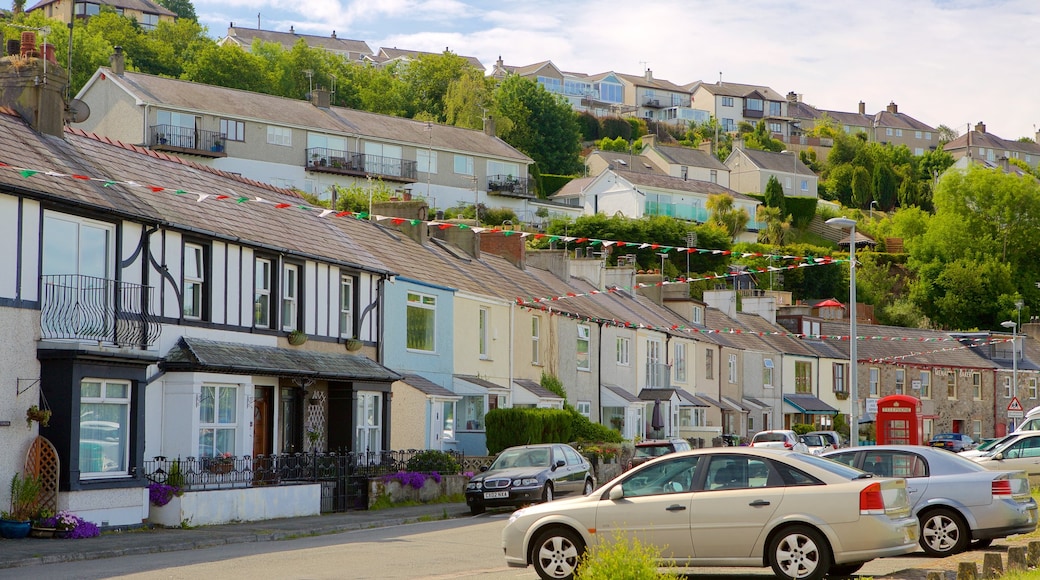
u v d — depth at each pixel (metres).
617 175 110.69
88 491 20.89
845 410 72.50
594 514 14.92
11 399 20.05
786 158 138.38
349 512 27.92
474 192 91.75
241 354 25.81
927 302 102.00
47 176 21.86
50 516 20.08
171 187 27.14
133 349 22.27
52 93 24.97
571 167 130.12
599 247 86.94
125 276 23.08
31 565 17.06
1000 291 100.88
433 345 36.62
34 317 20.61
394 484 30.12
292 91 115.12
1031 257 106.81
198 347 24.58
